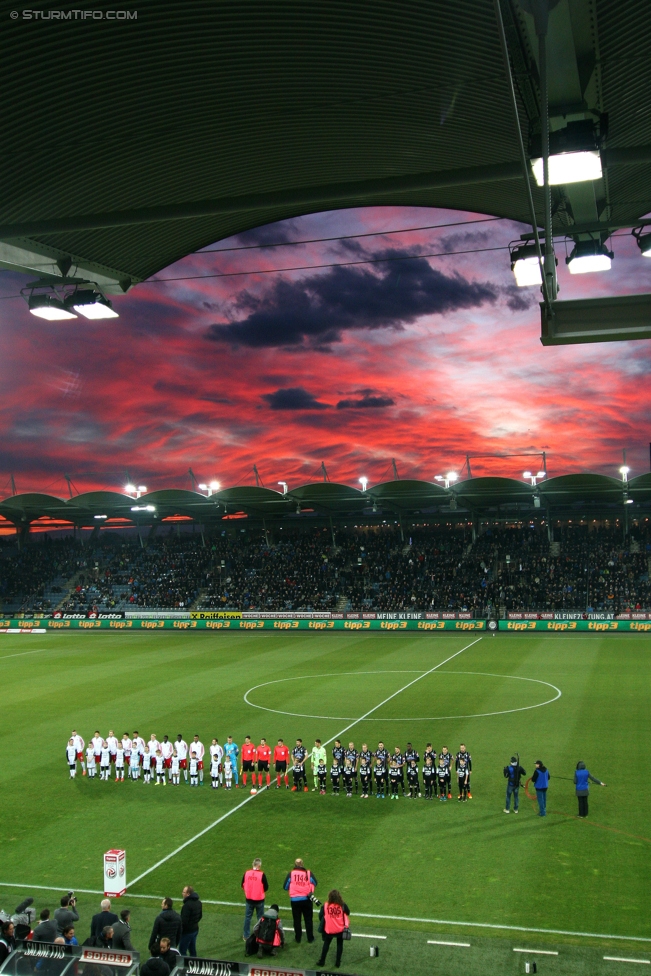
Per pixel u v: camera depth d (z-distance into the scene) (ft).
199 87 51.57
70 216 60.54
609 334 43.80
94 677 155.94
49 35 44.83
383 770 84.48
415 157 64.54
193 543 295.48
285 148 61.26
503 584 236.43
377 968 50.62
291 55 48.91
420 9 44.45
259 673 156.15
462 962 50.83
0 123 51.44
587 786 74.95
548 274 43.80
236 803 82.84
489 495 229.45
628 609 216.13
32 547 310.65
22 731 113.09
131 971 43.14
